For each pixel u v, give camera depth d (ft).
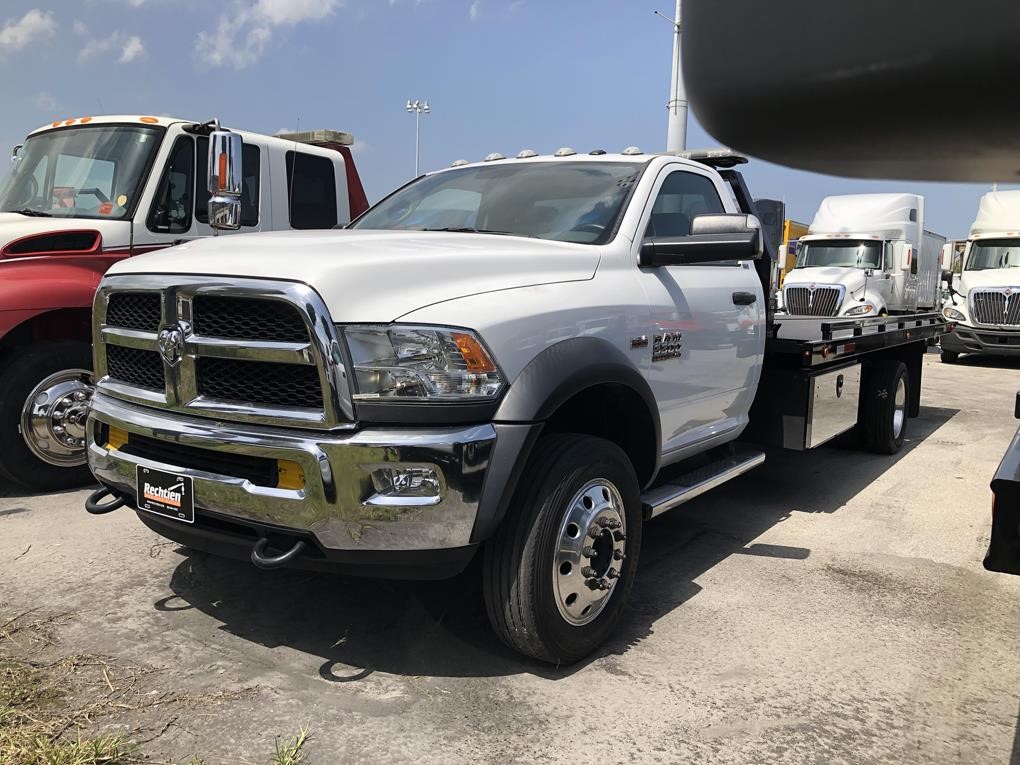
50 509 16.66
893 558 15.15
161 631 11.33
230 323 9.94
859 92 1.24
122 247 18.98
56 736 8.72
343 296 9.29
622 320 11.62
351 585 13.07
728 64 1.38
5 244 17.08
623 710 9.61
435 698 9.78
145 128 20.06
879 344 21.54
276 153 23.63
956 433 27.73
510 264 10.72
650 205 13.29
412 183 16.29
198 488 10.13
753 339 15.67
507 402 9.55
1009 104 1.18
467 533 9.32
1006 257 53.47
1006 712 9.78
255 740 8.80
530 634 10.08
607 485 10.92
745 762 8.64
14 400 17.07
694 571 14.26
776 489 19.94
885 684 10.39
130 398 11.10
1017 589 13.73
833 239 59.21
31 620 11.55
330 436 9.29
